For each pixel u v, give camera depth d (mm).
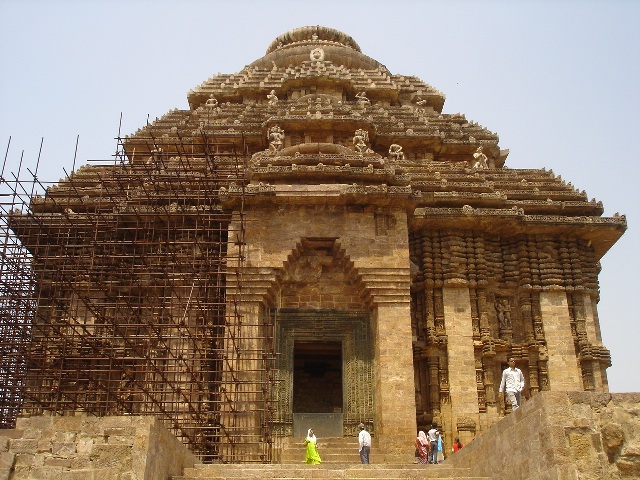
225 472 18547
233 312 26719
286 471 18641
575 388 29750
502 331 30844
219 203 30172
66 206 31594
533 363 30203
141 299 28750
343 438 25875
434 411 28703
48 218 30062
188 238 29391
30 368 26875
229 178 30312
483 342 29953
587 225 31578
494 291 31656
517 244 32250
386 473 18719
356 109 40531
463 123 42469
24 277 28453
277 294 28031
